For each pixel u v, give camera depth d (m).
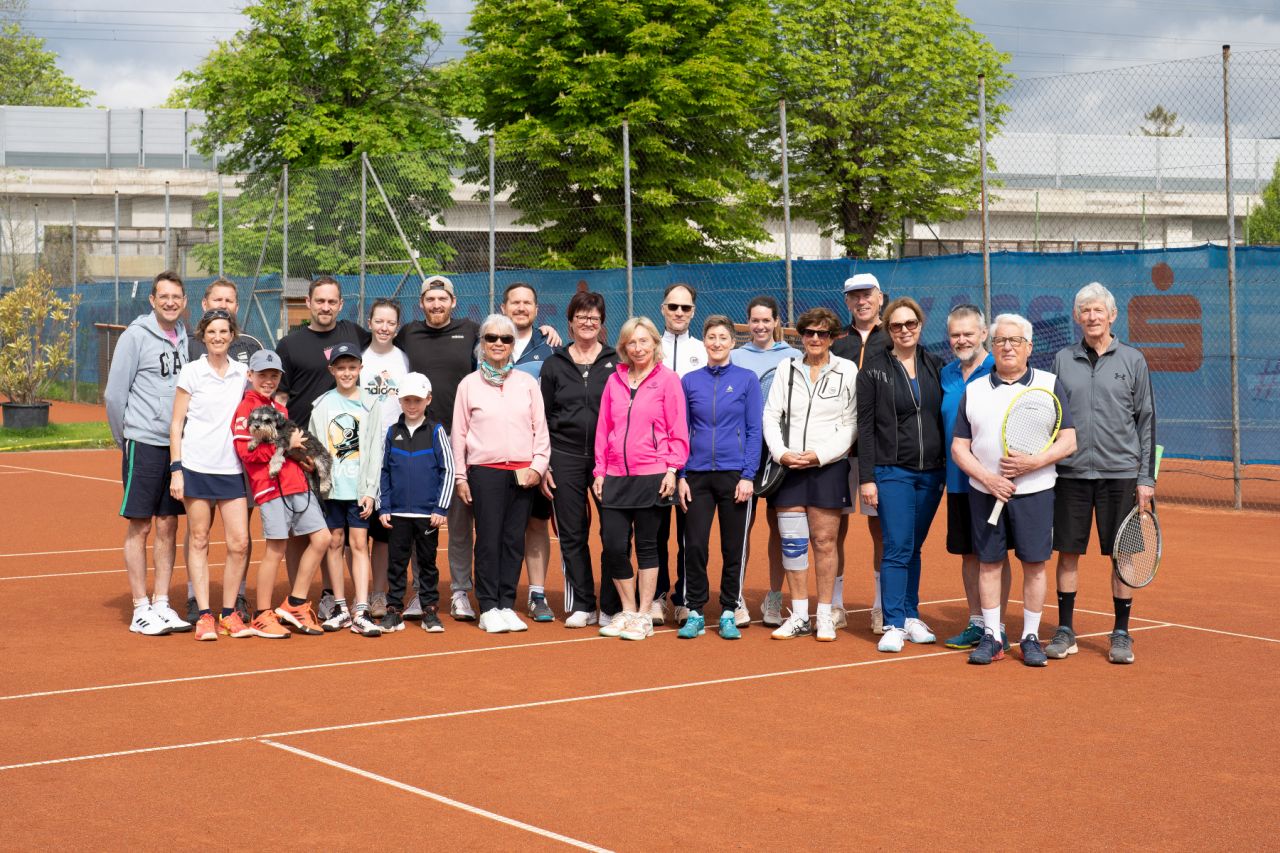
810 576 10.84
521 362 9.35
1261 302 15.55
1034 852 4.49
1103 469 7.60
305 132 35.66
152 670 7.21
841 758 5.57
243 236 27.25
